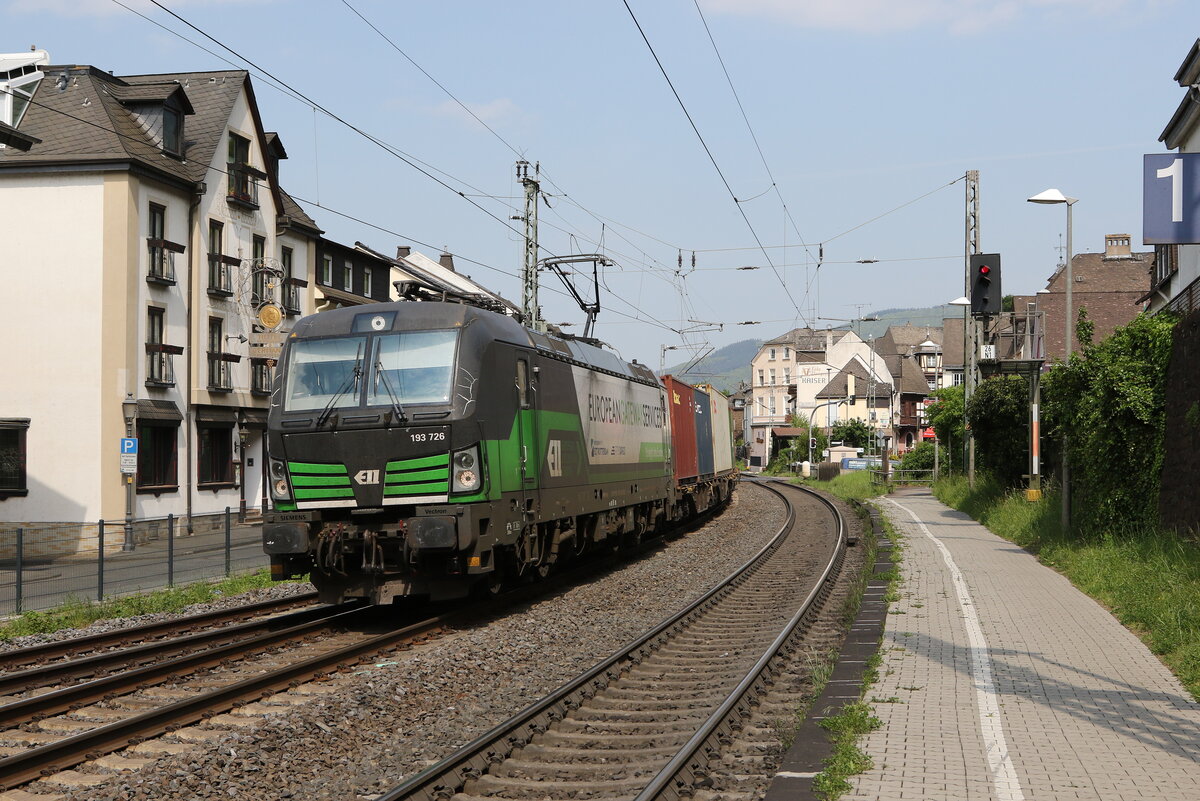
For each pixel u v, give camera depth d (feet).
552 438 52.26
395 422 42.60
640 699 30.89
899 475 175.73
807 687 30.76
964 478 114.21
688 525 100.07
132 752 25.44
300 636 40.86
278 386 44.78
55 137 89.51
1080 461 61.21
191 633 43.98
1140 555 47.44
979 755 22.43
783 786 20.61
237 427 104.32
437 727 27.68
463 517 41.98
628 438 68.59
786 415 358.84
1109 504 55.83
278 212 113.29
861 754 22.39
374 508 42.78
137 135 93.56
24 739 26.96
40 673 33.47
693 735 24.23
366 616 46.93
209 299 100.01
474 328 44.75
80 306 88.33
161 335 93.30
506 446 45.91
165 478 94.43
